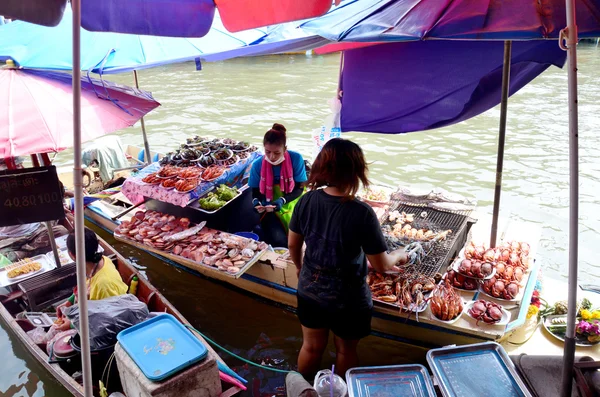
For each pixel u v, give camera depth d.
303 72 15.79
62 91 3.13
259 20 2.45
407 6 2.43
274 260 4.10
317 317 2.82
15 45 4.59
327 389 2.65
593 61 15.94
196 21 2.54
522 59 3.45
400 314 3.49
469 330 3.31
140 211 4.89
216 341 4.18
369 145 8.96
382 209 4.64
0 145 2.63
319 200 2.64
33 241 4.90
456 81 3.74
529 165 7.80
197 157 5.12
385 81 3.91
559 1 1.99
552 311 3.74
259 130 10.06
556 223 5.96
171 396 2.62
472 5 2.15
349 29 2.47
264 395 3.57
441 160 8.18
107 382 3.12
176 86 14.18
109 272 3.55
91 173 6.82
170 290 4.92
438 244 3.99
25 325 3.94
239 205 4.95
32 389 3.75
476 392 2.42
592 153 8.18
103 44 4.80
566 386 2.21
